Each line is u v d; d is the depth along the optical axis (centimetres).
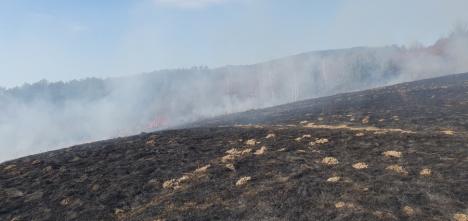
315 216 2119
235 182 2808
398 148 3100
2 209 2928
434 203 2084
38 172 3781
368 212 2066
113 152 4241
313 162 3023
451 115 4806
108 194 2928
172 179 3050
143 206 2633
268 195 2481
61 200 2958
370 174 2597
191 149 3959
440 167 2550
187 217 2334
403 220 1944
